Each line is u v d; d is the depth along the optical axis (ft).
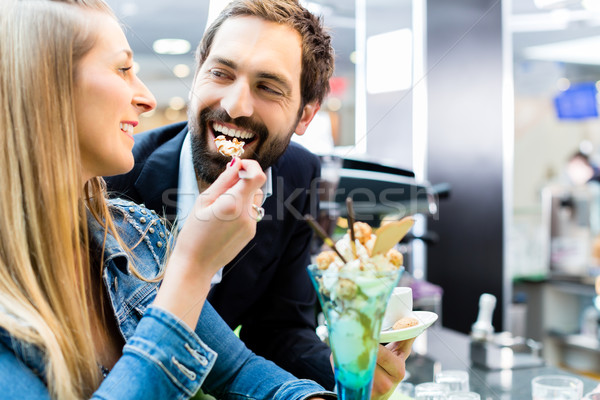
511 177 9.77
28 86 2.17
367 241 2.52
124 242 3.05
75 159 2.29
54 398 2.09
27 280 2.17
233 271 3.99
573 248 10.83
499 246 9.93
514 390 3.94
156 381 2.20
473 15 9.05
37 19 2.22
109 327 2.79
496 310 10.12
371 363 2.33
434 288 5.22
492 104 9.45
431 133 9.35
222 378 3.08
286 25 3.58
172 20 5.08
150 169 3.98
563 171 13.29
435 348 4.71
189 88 3.75
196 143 3.70
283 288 4.27
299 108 3.82
